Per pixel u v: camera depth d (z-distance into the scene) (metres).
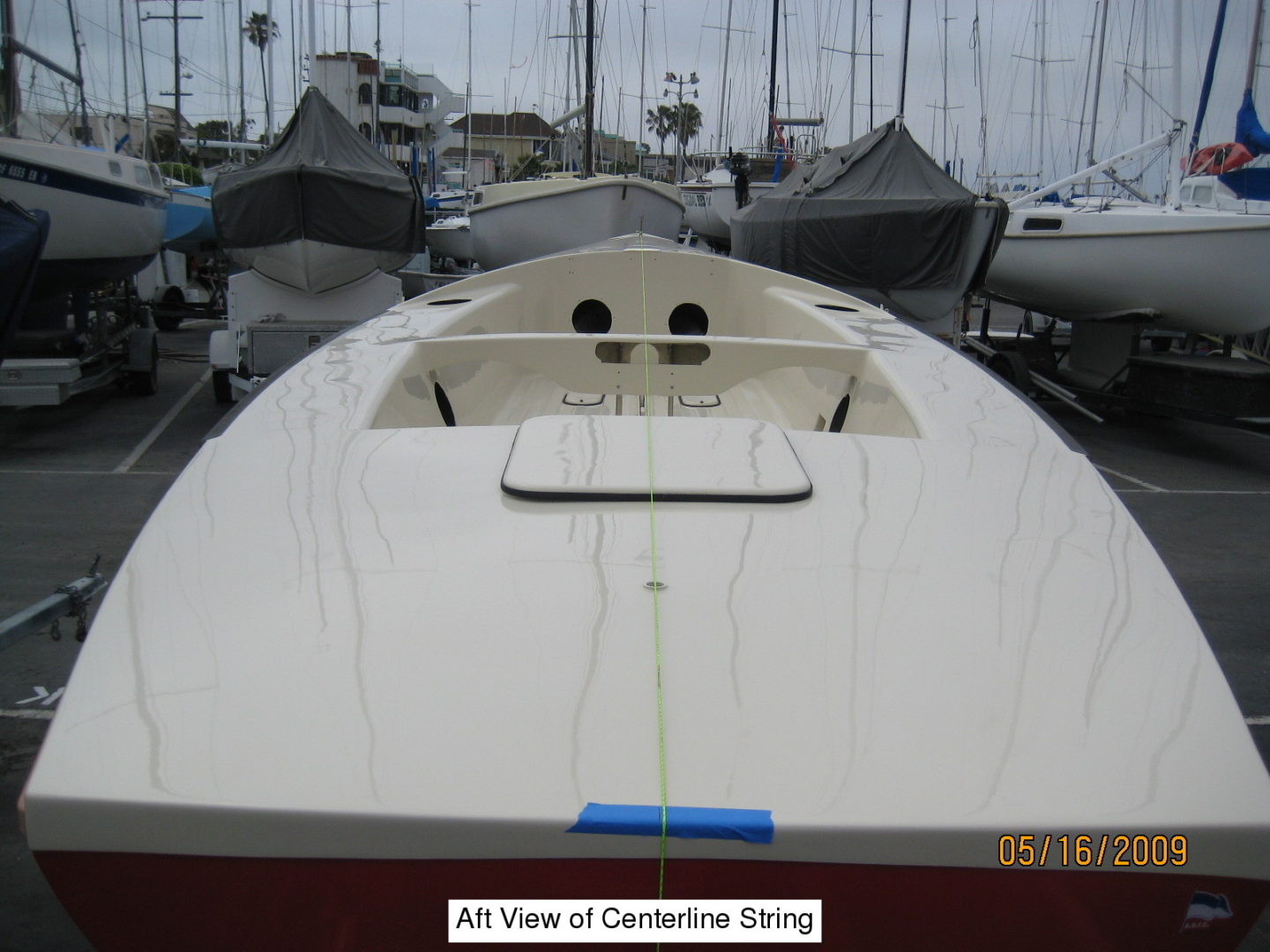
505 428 1.82
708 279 4.09
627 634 1.25
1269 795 1.07
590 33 12.29
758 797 1.04
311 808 1.02
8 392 6.12
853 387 2.65
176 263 14.37
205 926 1.07
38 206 6.58
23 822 1.04
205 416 7.43
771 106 20.80
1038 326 10.79
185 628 1.26
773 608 1.30
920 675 1.21
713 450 1.70
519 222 10.11
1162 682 1.22
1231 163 8.70
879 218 7.22
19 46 6.43
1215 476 6.46
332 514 1.50
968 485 1.66
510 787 1.04
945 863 1.02
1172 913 1.06
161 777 1.05
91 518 4.75
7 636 2.05
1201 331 7.98
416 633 1.25
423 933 1.05
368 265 7.58
